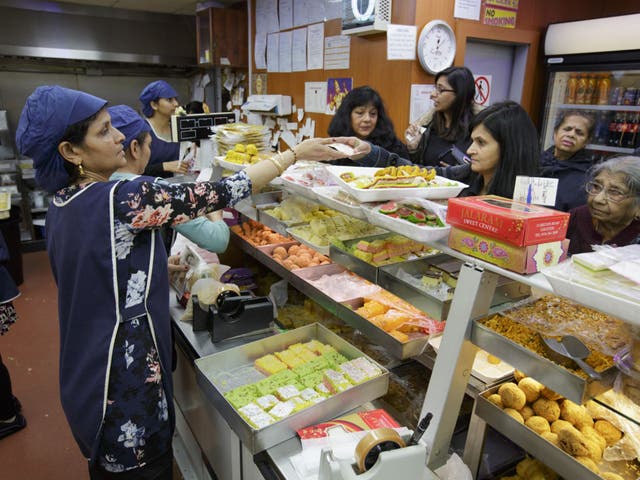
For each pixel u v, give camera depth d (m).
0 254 2.19
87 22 4.64
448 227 1.03
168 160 3.18
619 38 2.88
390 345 1.24
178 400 1.92
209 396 1.37
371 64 3.16
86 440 1.26
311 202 1.77
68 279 1.17
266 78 4.45
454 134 2.50
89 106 1.10
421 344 1.24
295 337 1.62
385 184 1.25
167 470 1.38
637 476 0.93
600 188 1.58
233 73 5.09
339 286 1.54
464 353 0.97
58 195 1.19
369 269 1.25
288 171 1.67
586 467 0.89
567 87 3.29
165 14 5.00
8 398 2.32
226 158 1.89
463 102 2.44
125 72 5.27
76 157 1.14
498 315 1.00
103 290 1.16
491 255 0.91
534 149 1.46
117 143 1.18
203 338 1.65
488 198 1.05
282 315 1.93
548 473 1.16
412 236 1.07
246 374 1.47
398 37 2.78
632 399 0.84
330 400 1.24
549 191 1.01
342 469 0.87
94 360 1.18
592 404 1.07
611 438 1.00
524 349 0.87
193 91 5.69
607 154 3.16
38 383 2.76
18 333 3.31
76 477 2.11
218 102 5.42
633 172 1.51
